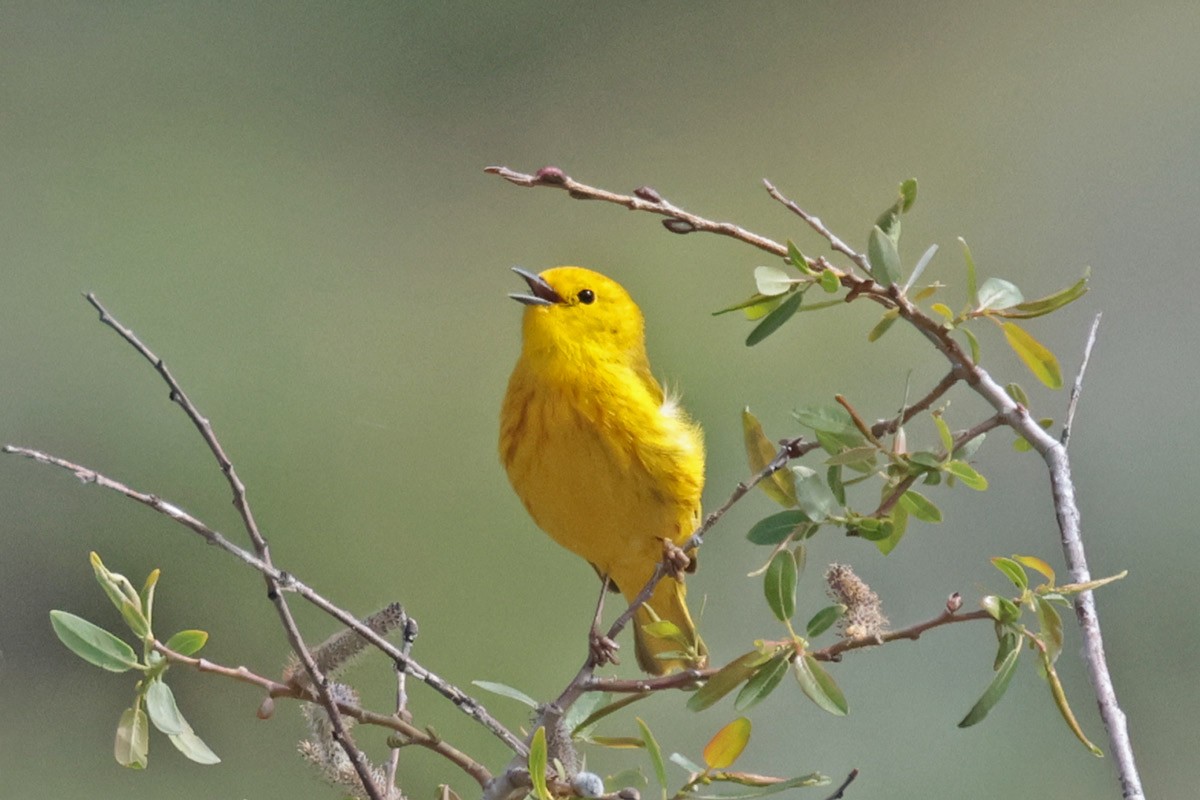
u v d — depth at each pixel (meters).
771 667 6.12
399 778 12.20
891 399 14.92
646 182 19.84
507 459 9.17
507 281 18.62
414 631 6.28
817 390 14.97
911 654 12.79
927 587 13.33
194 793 12.77
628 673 13.19
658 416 8.89
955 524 13.62
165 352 15.82
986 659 12.77
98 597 14.02
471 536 14.64
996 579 13.36
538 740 5.62
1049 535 13.79
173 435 14.94
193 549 14.20
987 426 6.61
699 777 6.09
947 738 12.48
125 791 12.93
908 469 6.45
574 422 8.80
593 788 5.72
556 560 14.23
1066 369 15.50
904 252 18.41
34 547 14.13
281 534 14.34
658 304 17.19
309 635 13.64
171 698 5.94
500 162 19.70
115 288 16.52
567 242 19.16
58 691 13.52
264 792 12.79
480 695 13.05
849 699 12.63
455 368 17.34
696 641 6.86
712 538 13.53
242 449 14.98
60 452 14.79
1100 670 5.84
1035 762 12.41
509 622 13.86
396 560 14.31
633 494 8.82
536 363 8.95
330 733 6.14
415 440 15.45
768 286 6.46
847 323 15.29
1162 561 13.88
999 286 6.68
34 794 13.05
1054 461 6.50
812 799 12.15
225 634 13.77
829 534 13.24
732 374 15.14
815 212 19.20
